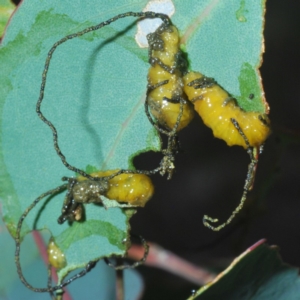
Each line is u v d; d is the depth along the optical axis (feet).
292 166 0.56
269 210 0.57
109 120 0.45
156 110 0.45
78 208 0.46
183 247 0.56
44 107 0.45
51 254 0.47
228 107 0.45
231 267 0.43
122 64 0.45
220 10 0.44
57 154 0.46
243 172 0.56
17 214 0.46
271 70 0.57
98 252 0.47
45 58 0.45
